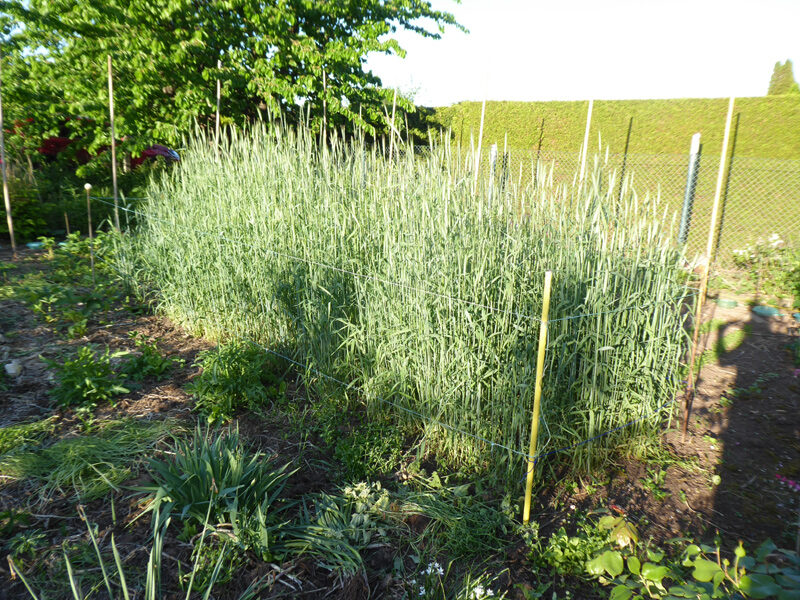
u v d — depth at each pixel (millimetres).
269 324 4492
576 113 12641
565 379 3062
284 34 8742
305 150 4906
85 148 10453
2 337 4641
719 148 11211
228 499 2523
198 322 5180
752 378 4672
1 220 8141
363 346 3697
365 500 2723
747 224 9383
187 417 3580
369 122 9359
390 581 2279
